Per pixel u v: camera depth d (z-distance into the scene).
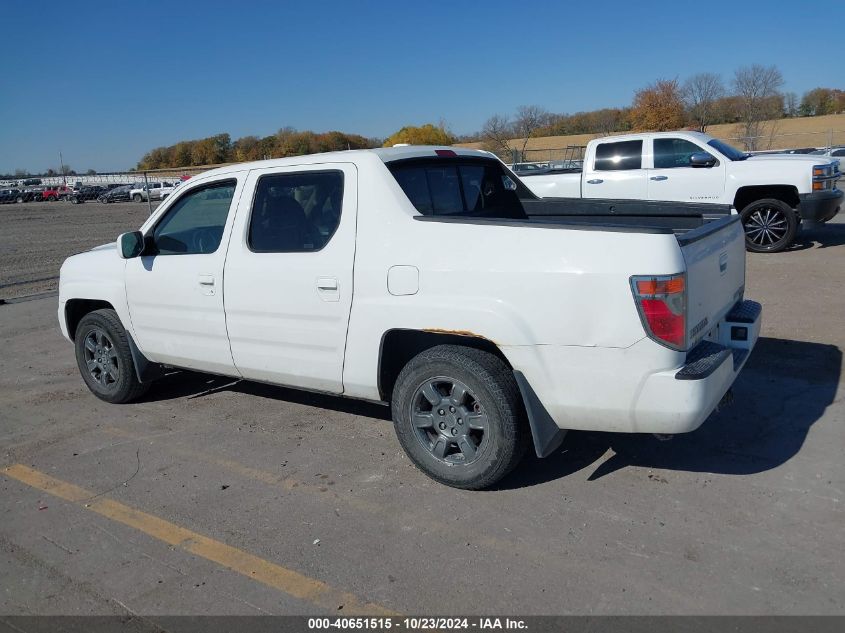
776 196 11.47
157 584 3.42
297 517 3.99
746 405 5.22
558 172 13.48
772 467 4.28
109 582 3.46
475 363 3.96
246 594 3.31
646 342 3.54
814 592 3.11
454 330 3.98
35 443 5.30
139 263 5.55
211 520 4.01
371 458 4.71
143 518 4.07
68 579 3.50
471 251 3.96
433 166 4.92
